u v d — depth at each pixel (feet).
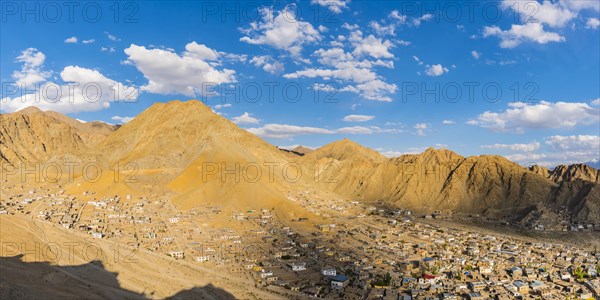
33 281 612.29
